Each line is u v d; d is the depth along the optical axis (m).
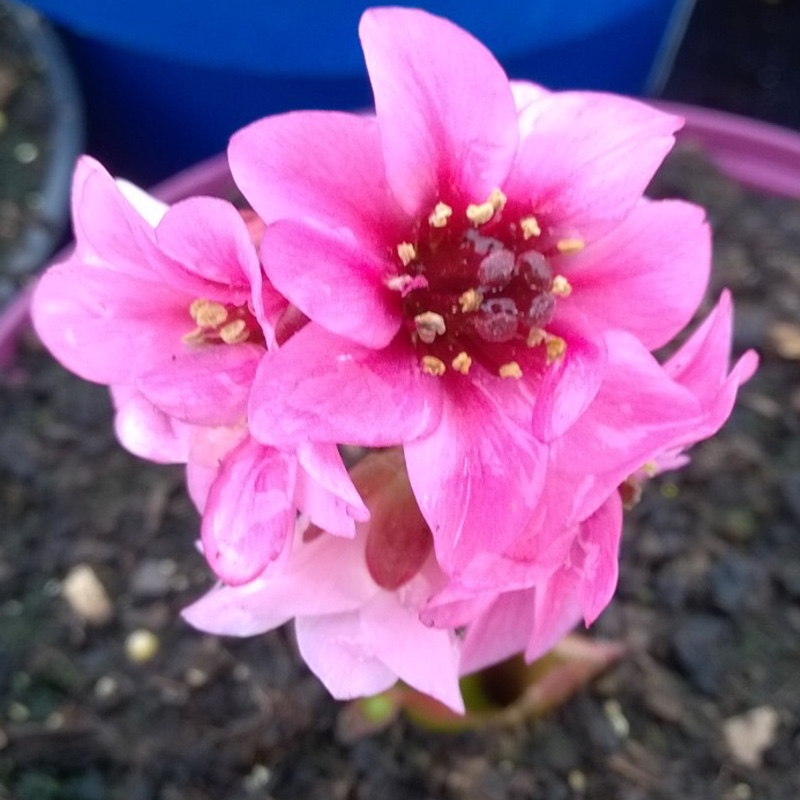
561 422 0.05
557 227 0.06
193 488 0.07
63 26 0.17
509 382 0.06
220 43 0.13
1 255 0.16
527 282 0.06
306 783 0.11
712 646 0.11
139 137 0.18
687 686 0.11
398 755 0.11
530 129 0.06
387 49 0.05
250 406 0.05
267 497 0.05
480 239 0.06
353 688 0.07
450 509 0.05
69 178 0.16
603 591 0.06
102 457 0.13
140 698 0.11
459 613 0.06
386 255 0.06
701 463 0.12
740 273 0.14
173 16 0.13
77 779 0.11
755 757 0.11
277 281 0.05
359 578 0.07
